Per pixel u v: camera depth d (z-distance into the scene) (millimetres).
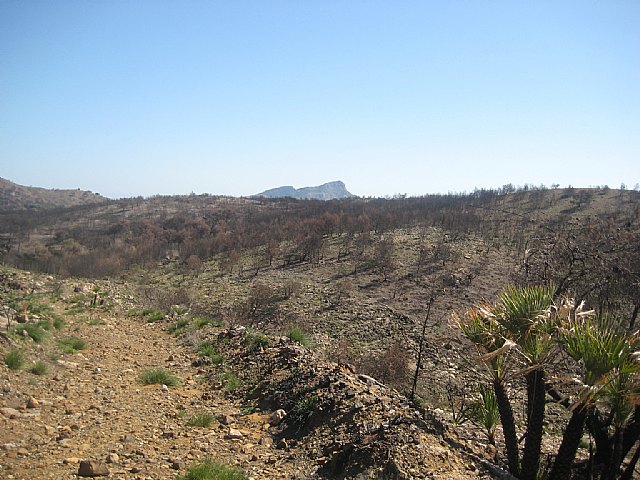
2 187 145625
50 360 8125
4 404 5902
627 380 4250
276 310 29734
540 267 8289
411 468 4359
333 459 4855
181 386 7910
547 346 4715
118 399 6887
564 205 66875
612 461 4656
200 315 16891
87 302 15391
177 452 5199
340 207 97375
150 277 46281
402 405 5988
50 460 4637
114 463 4758
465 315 5648
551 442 7066
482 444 5680
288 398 6762
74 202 160625
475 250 44062
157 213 106625
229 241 62500
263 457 5262
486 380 5293
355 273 42500
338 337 24609
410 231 59531
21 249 59000
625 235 8711
